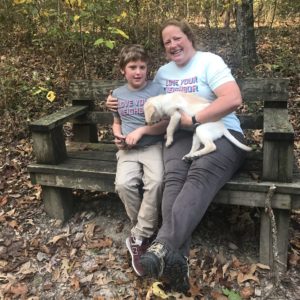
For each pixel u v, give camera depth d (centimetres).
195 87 247
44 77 503
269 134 215
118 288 232
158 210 237
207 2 677
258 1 819
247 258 245
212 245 255
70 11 495
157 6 620
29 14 584
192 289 224
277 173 222
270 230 231
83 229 279
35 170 272
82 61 540
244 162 252
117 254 256
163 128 245
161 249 195
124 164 246
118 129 258
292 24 782
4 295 233
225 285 228
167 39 246
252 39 542
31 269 250
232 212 280
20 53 589
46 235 277
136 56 242
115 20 512
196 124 231
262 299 219
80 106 325
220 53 597
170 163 230
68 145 315
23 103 447
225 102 228
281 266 234
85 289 233
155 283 217
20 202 310
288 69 514
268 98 283
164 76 259
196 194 208
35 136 269
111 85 317
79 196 311
